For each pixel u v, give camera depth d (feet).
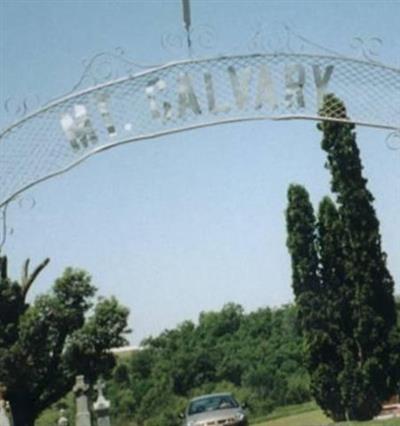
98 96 42.93
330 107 42.80
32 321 125.49
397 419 112.06
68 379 132.67
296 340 244.83
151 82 42.65
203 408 98.37
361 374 130.31
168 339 262.88
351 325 133.28
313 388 133.18
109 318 134.62
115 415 238.89
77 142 43.21
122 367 245.86
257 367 241.35
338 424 114.32
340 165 133.59
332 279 134.21
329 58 42.39
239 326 265.95
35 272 66.69
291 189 136.56
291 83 42.42
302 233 135.64
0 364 125.08
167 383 246.27
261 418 201.67
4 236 44.80
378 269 131.75
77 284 132.98
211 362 250.57
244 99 42.37
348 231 132.57
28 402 130.52
